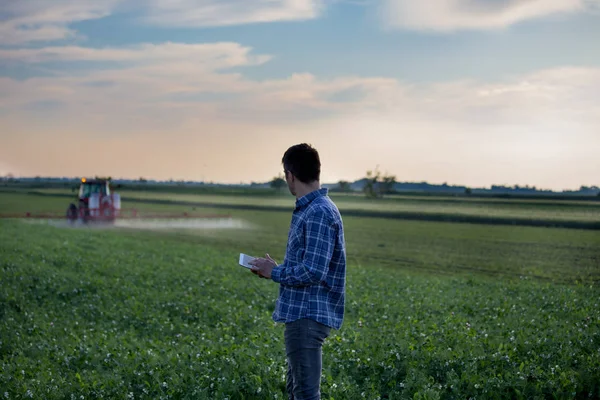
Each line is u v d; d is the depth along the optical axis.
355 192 160.38
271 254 30.44
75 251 25.03
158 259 23.64
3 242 27.00
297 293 4.92
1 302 14.05
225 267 21.58
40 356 9.65
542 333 9.30
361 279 18.94
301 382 4.88
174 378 7.41
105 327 12.26
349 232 46.72
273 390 6.85
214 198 113.88
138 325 12.28
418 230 48.56
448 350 8.05
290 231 5.07
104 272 19.30
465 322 10.95
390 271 22.83
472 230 48.12
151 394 7.20
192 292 15.89
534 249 34.16
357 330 10.34
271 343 9.06
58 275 17.78
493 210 80.38
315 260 4.75
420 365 7.53
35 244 26.88
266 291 16.19
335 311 5.03
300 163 4.97
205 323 12.34
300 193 5.05
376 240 40.09
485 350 8.34
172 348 9.48
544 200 118.44
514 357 7.88
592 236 42.41
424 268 26.00
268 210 74.31
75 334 11.35
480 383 6.91
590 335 8.99
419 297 15.03
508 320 11.05
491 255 31.33
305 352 4.88
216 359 8.00
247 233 42.75
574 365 7.71
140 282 17.59
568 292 15.84
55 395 7.40
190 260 24.09
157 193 139.00
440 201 113.75
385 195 147.88
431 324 10.62
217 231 44.25
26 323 12.41
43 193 114.50
